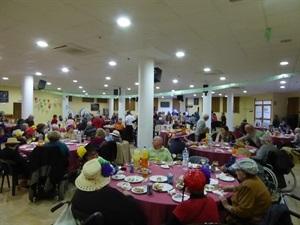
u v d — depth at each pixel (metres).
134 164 3.00
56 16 3.20
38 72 7.93
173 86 11.71
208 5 2.82
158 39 4.15
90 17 3.21
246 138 5.34
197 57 5.45
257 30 3.67
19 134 5.14
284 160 3.52
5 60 6.02
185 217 1.58
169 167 3.06
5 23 3.46
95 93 16.59
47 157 3.52
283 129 9.98
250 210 2.00
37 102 14.78
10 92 13.07
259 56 5.34
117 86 12.32
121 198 1.58
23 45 4.61
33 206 3.45
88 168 1.67
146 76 5.48
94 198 1.59
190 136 7.29
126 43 4.41
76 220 1.68
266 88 11.98
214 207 1.64
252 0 2.69
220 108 18.20
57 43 4.47
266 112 15.03
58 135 3.71
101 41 4.30
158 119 11.08
